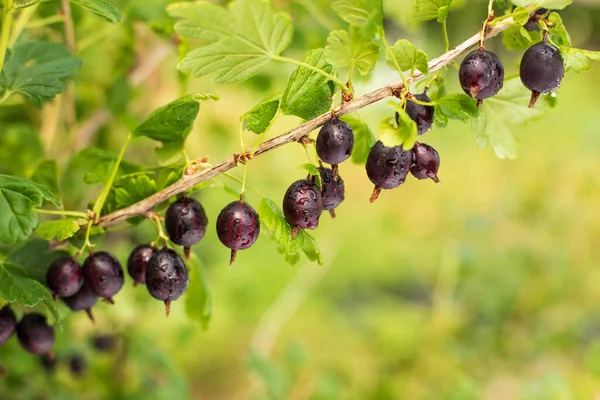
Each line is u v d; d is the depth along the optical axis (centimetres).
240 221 72
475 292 166
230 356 174
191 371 168
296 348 132
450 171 287
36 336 77
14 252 77
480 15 254
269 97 73
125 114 103
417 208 266
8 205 72
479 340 161
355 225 260
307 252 74
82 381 108
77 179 96
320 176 73
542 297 165
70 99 98
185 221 74
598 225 185
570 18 383
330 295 221
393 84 73
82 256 78
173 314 135
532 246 171
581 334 167
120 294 109
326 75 72
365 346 181
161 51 110
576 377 152
